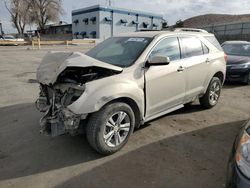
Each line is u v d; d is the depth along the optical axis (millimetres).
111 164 3490
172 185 3059
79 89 3426
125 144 3971
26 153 3783
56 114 3475
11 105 6020
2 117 5230
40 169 3385
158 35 4465
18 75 9789
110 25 47406
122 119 3746
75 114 3285
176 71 4535
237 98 6840
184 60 4777
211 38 5801
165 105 4520
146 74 4016
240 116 5371
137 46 4305
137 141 4129
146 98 4074
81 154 3744
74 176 3230
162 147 3951
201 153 3785
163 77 4289
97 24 46281
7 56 16766
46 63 3920
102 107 3512
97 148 3568
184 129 4629
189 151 3842
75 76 3639
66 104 3496
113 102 3645
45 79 3691
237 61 8453
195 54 5129
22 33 57500
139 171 3330
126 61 4066
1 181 3139
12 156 3705
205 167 3428
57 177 3215
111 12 46938
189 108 5836
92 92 3371
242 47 9633
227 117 5297
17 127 4715
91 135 3502
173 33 4750
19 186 3049
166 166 3443
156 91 4223
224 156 3707
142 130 4551
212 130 4609
